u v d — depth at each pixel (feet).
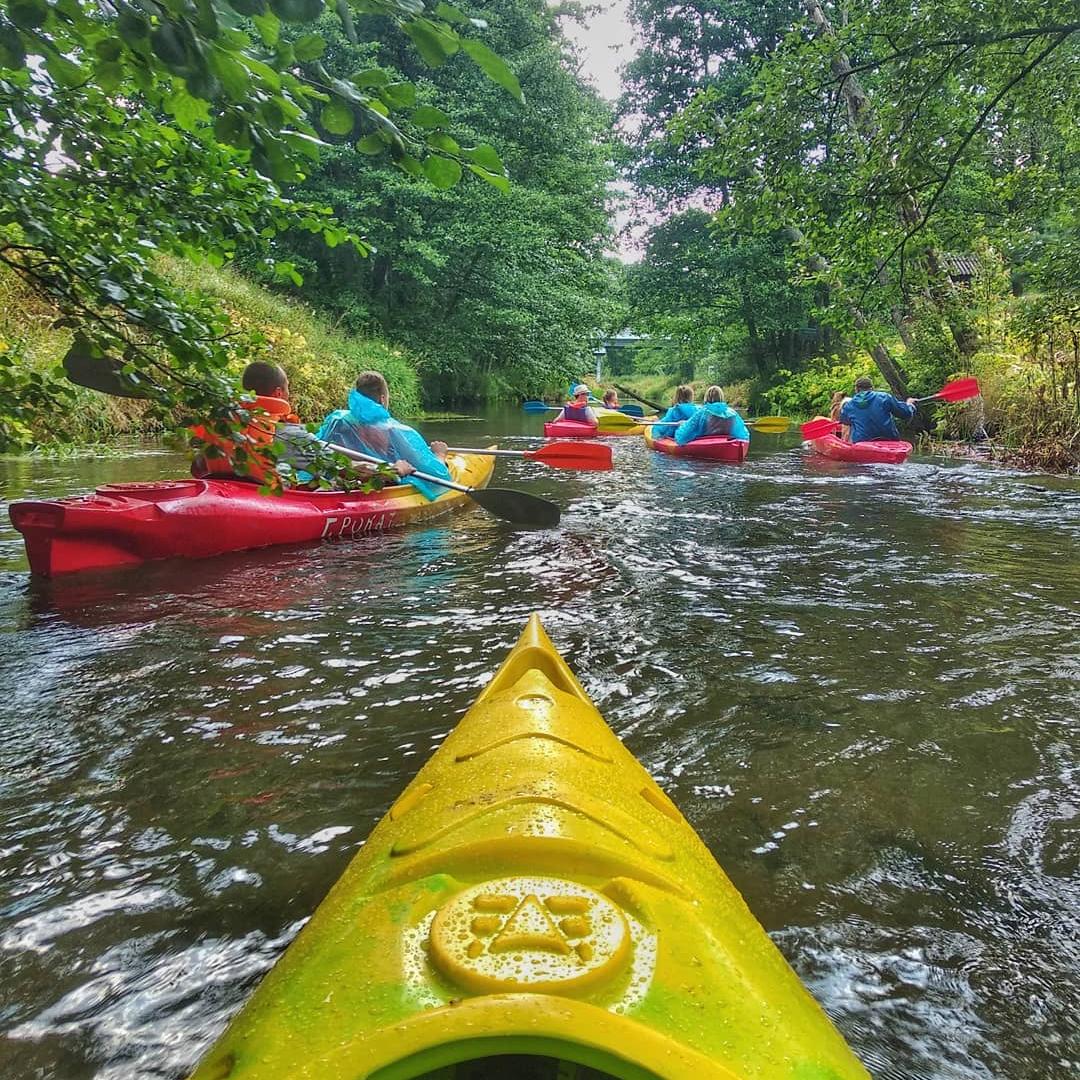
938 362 40.37
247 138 4.07
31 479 20.58
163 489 13.41
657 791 4.69
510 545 15.51
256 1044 2.32
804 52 26.48
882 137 26.11
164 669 8.78
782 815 6.08
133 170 8.11
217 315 7.68
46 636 9.74
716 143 29.40
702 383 119.34
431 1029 2.03
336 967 2.59
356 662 9.06
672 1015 2.33
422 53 3.65
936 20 23.56
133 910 4.94
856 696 8.32
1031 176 28.84
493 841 3.17
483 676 8.66
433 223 61.11
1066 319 28.30
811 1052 2.45
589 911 2.64
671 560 14.42
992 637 10.21
